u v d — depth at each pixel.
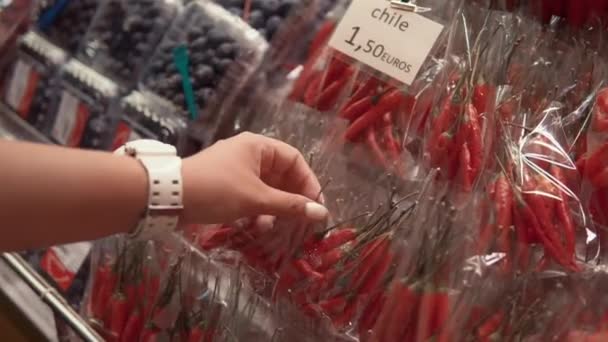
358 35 1.01
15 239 0.71
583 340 0.82
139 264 1.03
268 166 0.91
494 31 1.00
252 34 1.25
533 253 0.86
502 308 0.84
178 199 0.77
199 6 1.32
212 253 1.02
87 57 1.42
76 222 0.72
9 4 1.54
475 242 0.86
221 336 0.99
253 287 1.00
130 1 1.41
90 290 1.09
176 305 1.01
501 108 0.96
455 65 1.00
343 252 0.91
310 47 1.18
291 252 0.94
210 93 1.24
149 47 1.35
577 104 0.98
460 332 0.83
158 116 1.27
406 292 0.84
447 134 0.92
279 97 1.17
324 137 1.05
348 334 0.91
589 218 0.88
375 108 1.00
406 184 0.96
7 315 1.16
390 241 0.89
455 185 0.90
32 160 0.69
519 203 0.86
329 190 1.00
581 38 1.04
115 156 0.75
